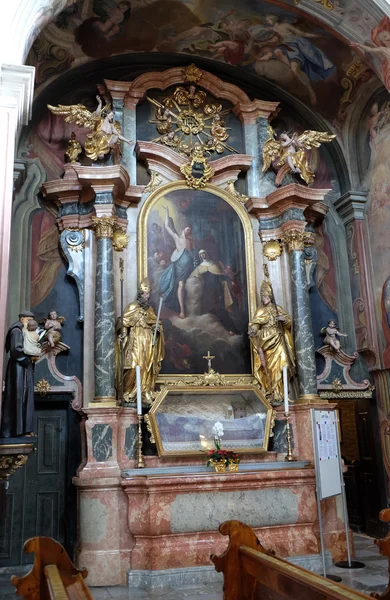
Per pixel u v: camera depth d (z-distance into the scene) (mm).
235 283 9336
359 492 9977
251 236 9547
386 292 9422
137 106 9820
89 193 8836
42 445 8266
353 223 10164
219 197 9633
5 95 6234
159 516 7066
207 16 9281
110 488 7387
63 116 9430
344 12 8508
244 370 9023
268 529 7496
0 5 6520
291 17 9102
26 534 7949
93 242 8828
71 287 8844
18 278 8570
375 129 9914
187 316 8984
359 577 6883
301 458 8438
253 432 8453
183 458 8102
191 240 9312
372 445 9555
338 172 10617
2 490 7527
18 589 3920
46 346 8344
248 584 4328
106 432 7652
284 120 10617
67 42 9039
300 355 8867
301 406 8539
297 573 3508
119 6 8828
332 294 10094
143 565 7023
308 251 9875
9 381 6203
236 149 10141
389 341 9328
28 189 8977
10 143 6152
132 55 9891
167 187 9391
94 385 8156
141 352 8297
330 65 9812
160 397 8156
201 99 10156
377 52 8641
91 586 6984
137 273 8938
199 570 6977
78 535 7727
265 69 10312
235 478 7379
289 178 9836
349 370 9758
